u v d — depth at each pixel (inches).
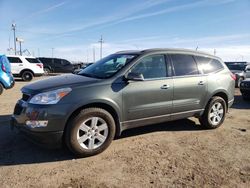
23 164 172.2
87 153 182.4
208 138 228.8
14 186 145.3
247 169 170.6
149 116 210.4
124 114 197.2
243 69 694.5
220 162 180.1
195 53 245.6
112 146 204.8
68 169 166.2
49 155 186.4
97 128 185.5
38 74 841.5
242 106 394.9
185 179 155.8
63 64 1236.5
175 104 223.3
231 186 148.9
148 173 162.2
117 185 148.1
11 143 206.8
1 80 455.8
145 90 204.1
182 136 232.2
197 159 184.1
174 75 223.9
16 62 805.9
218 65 259.9
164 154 191.5
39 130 169.6
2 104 364.5
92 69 223.6
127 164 174.2
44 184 148.0
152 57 215.0
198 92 237.6
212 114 252.4
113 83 191.6
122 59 213.8
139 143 212.5
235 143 217.6
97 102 183.3
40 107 170.6
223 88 255.8
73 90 177.9
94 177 156.7
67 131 175.5
